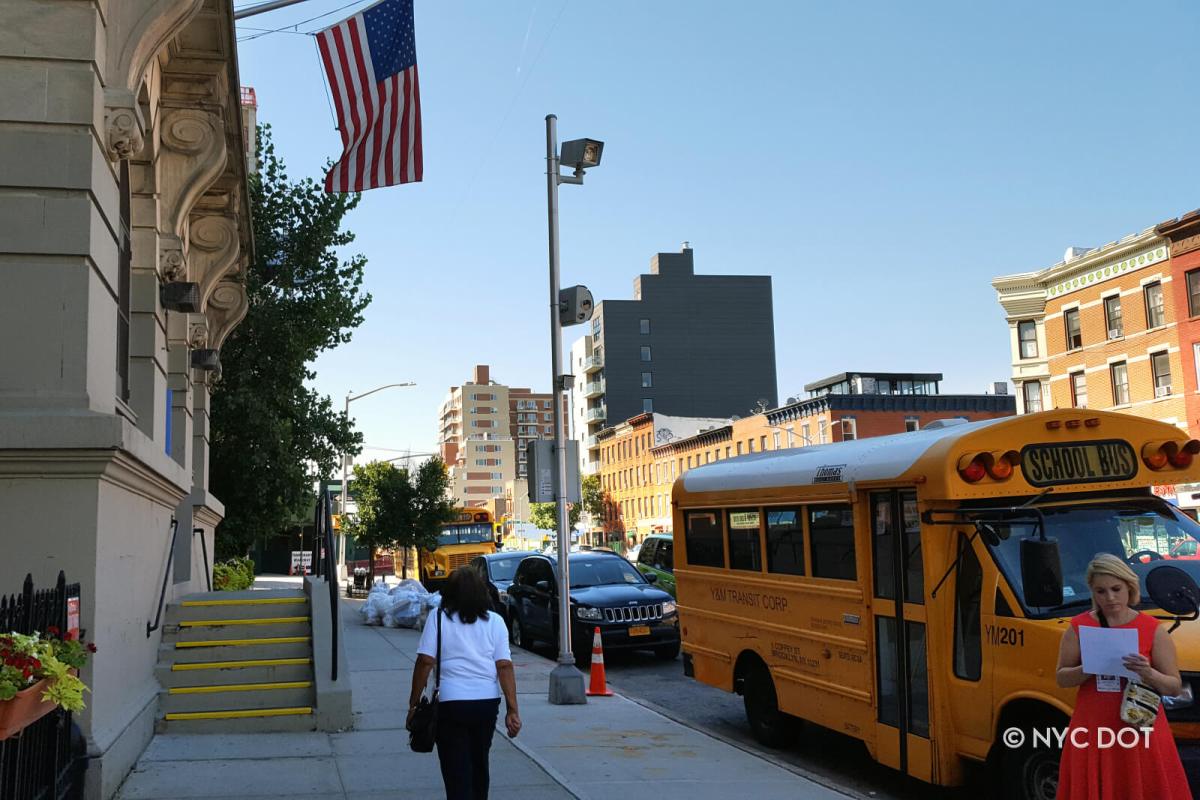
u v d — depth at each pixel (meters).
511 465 187.12
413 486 42.31
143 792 6.89
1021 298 44.12
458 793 5.26
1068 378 41.47
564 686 11.54
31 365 6.56
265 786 7.12
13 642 4.30
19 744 4.39
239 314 14.88
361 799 6.81
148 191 9.83
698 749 9.08
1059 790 4.69
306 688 9.46
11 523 6.30
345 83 11.48
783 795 7.36
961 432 6.98
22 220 6.64
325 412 24.88
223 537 22.02
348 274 24.59
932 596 6.99
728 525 10.38
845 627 8.17
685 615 11.31
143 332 9.75
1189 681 5.49
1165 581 4.87
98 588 6.49
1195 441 7.02
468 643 5.42
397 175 11.39
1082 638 4.48
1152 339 37.28
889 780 8.39
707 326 116.75
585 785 7.63
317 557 12.89
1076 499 6.91
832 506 8.45
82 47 6.89
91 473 6.43
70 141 6.79
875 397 64.12
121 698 7.48
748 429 72.56
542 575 17.97
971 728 6.68
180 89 10.30
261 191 23.70
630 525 94.31
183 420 12.44
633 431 93.62
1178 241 36.16
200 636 10.05
